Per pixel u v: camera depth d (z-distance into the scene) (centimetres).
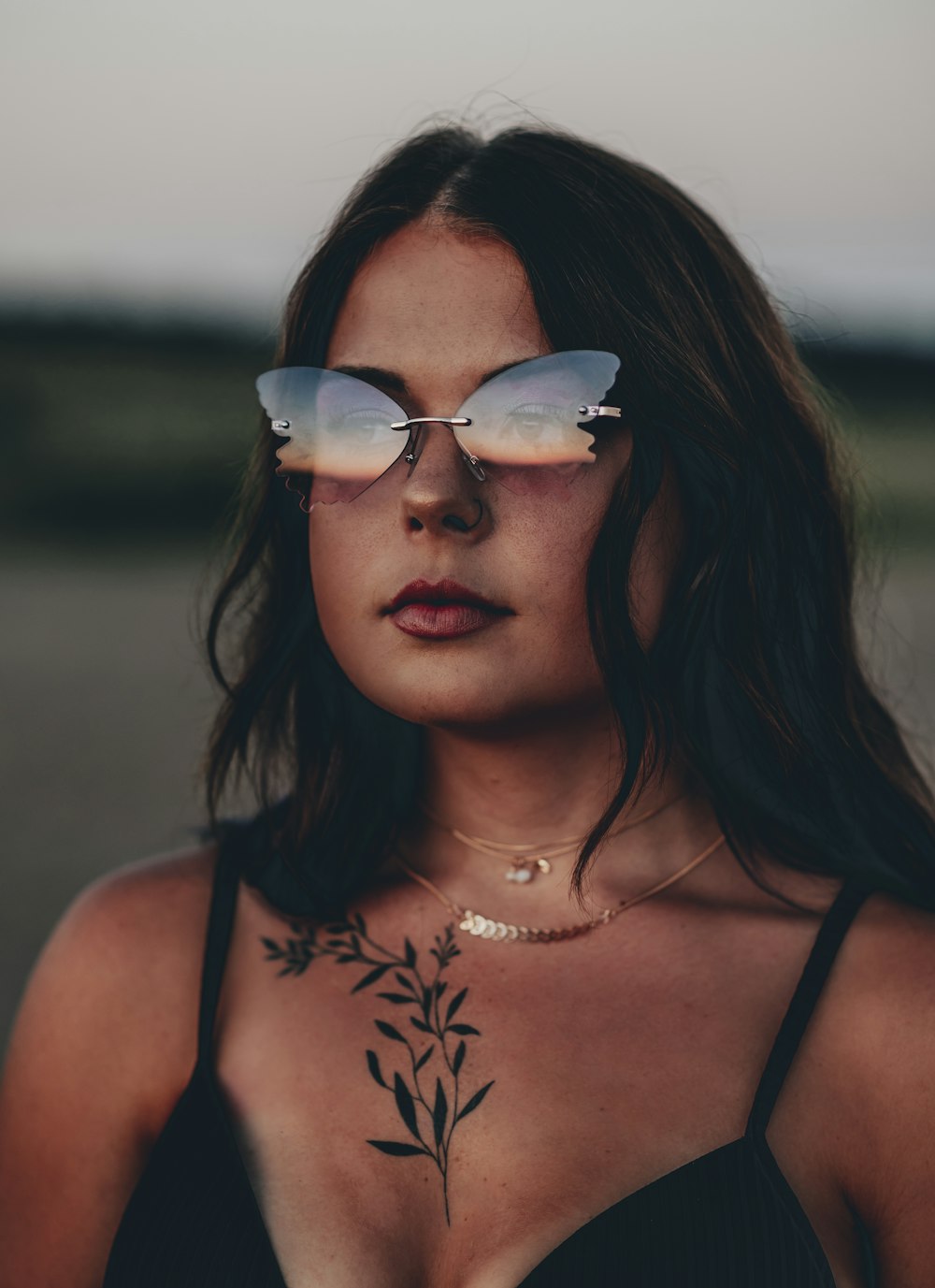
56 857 541
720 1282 122
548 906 148
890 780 161
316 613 160
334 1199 131
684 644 142
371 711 159
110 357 1421
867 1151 130
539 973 143
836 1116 130
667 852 151
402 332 136
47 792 625
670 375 140
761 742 151
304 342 147
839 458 177
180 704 787
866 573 204
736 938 143
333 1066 139
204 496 1307
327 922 151
